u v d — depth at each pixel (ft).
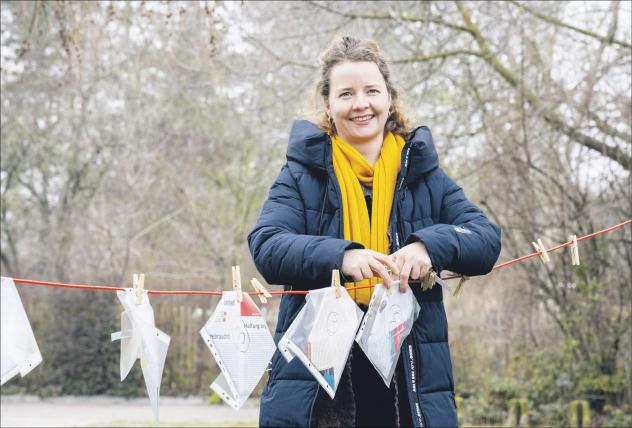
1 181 58.90
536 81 33.12
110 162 57.98
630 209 30.27
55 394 51.52
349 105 9.09
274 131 41.60
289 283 8.57
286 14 34.45
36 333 52.19
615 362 31.96
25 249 61.00
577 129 30.96
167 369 52.85
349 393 8.27
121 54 53.36
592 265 31.73
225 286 55.11
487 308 39.06
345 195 8.80
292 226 8.63
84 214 57.88
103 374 51.75
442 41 33.86
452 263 8.28
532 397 33.96
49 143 57.62
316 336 7.98
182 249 60.34
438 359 8.48
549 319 35.04
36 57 49.47
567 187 31.86
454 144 34.76
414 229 8.89
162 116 56.34
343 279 8.29
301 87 34.14
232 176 56.90
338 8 33.63
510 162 32.60
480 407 35.06
